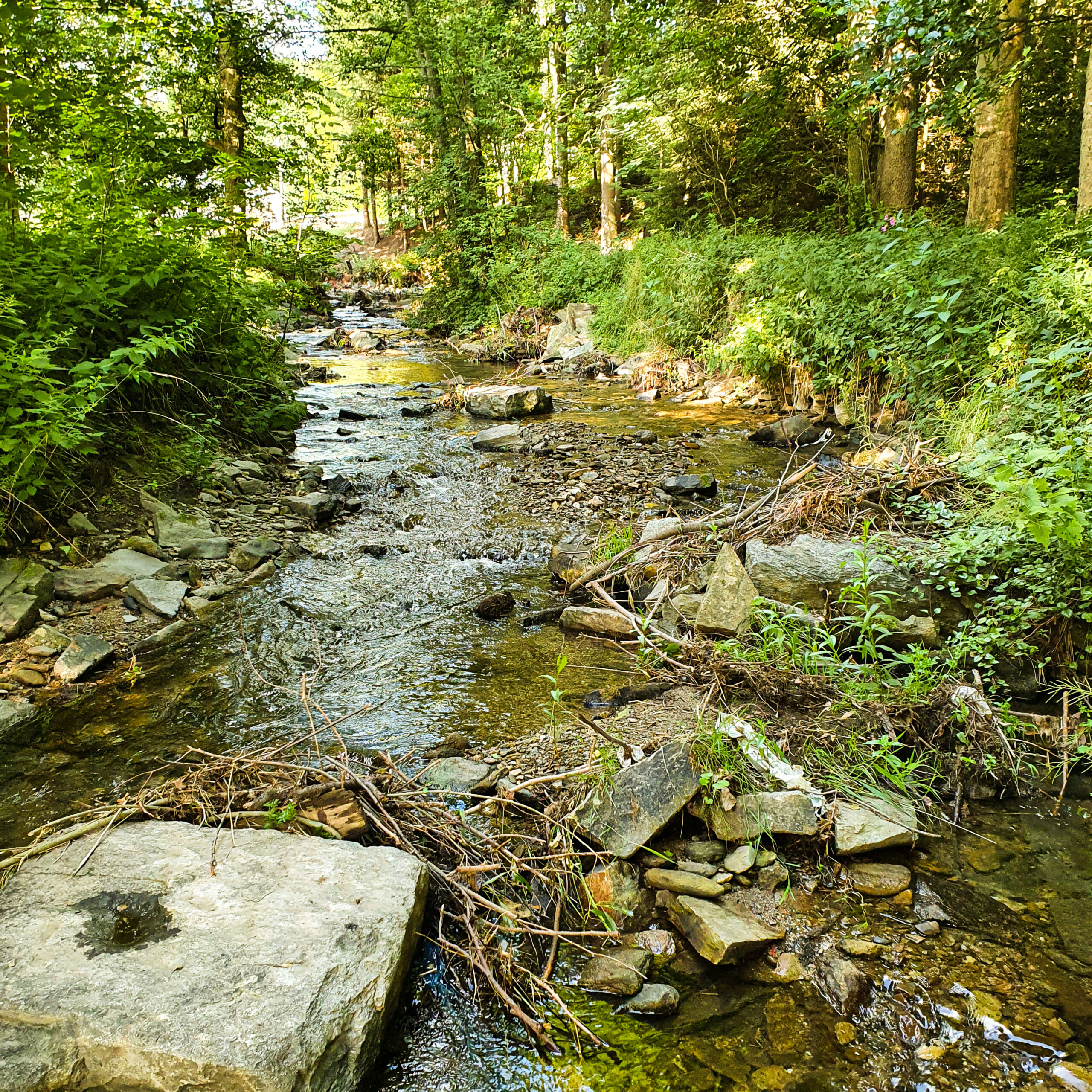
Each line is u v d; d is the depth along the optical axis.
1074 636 3.78
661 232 16.23
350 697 3.81
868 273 9.20
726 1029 2.13
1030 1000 2.20
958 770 3.19
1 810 2.93
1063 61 13.35
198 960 2.02
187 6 10.67
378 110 26.41
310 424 9.52
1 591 4.26
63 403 4.67
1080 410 5.22
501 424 9.60
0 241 5.43
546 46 21.92
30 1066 1.79
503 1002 2.21
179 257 6.52
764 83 14.26
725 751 2.99
